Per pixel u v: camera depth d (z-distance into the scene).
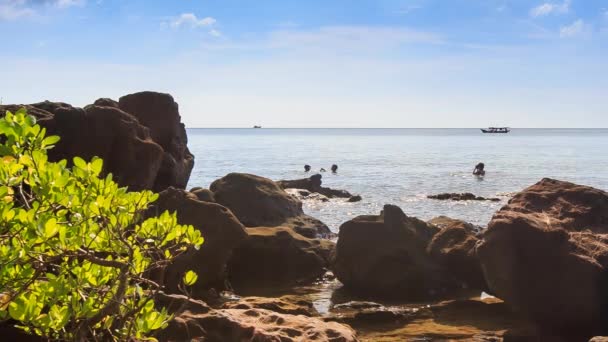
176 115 26.12
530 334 12.44
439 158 102.94
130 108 25.47
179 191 17.55
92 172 6.23
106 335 6.95
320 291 17.14
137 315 6.35
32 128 6.37
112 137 19.78
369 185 54.91
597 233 13.70
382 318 13.81
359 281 16.89
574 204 14.48
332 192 45.41
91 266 6.29
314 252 19.12
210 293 15.78
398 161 93.56
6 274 5.57
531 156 110.25
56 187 5.95
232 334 9.23
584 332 12.57
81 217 5.93
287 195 24.80
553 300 12.68
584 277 12.51
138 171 20.19
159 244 6.54
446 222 20.00
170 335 9.02
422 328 13.26
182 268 15.52
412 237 17.45
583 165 83.62
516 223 13.21
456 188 52.31
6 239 5.86
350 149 147.38
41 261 5.66
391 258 16.84
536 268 12.91
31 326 6.11
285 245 18.95
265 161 92.19
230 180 24.12
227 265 18.19
